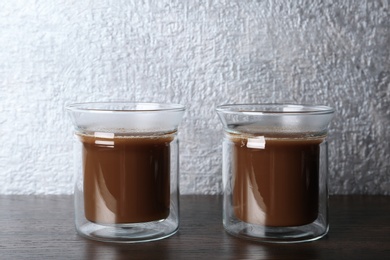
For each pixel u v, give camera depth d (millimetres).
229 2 696
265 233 563
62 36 698
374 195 712
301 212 557
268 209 557
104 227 568
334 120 706
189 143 709
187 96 703
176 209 593
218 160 711
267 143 552
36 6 696
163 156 571
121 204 557
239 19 697
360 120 706
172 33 698
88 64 700
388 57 699
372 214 644
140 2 695
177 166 593
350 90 702
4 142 708
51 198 703
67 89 703
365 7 695
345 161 709
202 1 696
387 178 709
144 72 701
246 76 701
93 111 556
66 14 696
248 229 568
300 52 699
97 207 562
